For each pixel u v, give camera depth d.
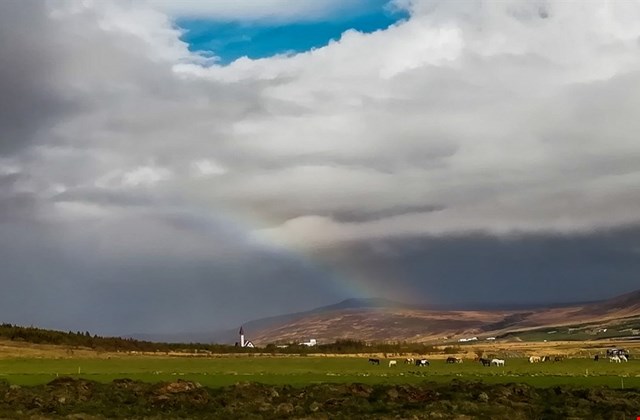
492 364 146.12
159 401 80.38
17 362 141.62
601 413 72.06
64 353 168.12
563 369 129.50
